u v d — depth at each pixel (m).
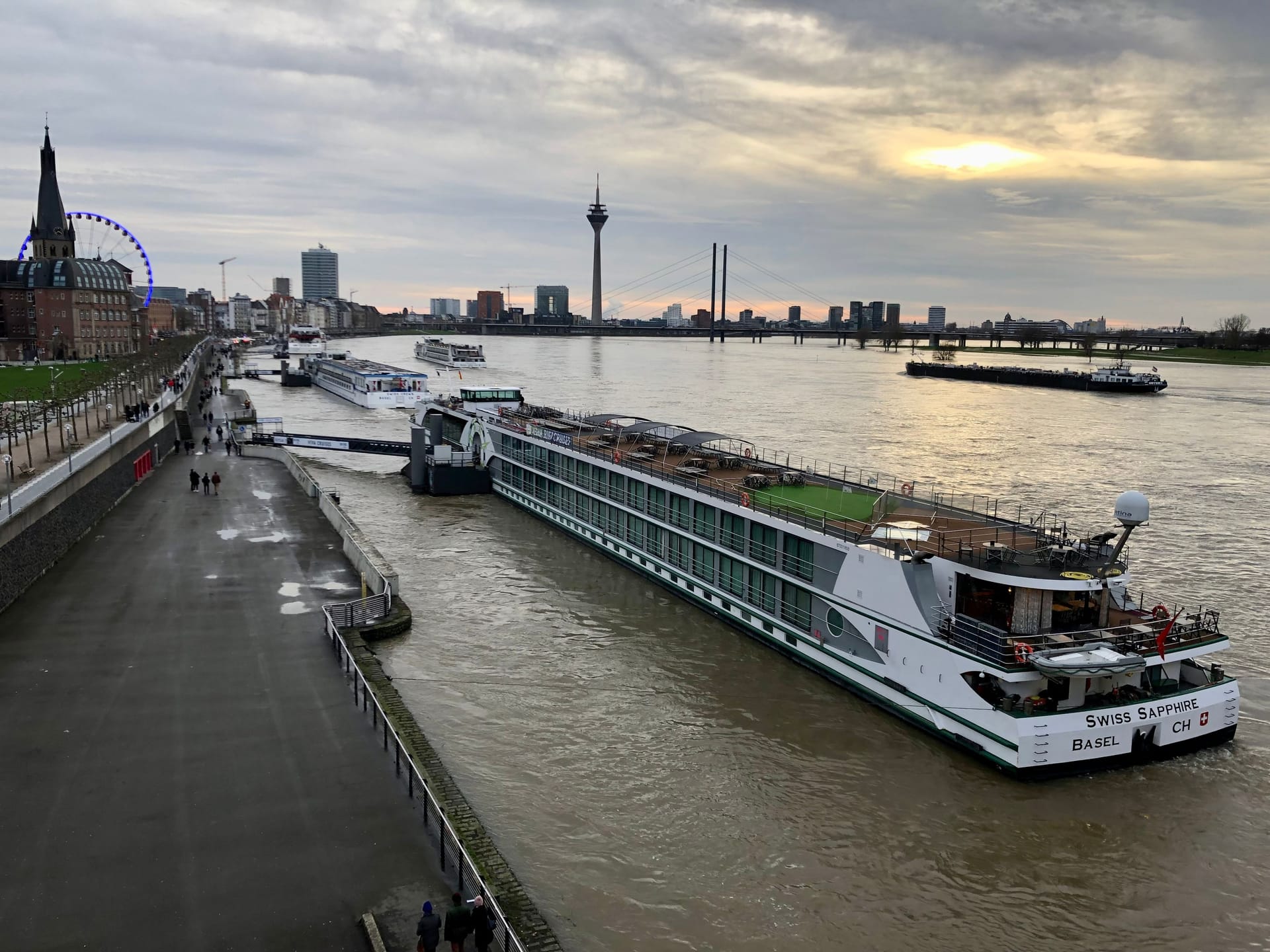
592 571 58.91
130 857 24.53
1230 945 25.44
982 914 26.45
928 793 32.44
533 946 22.69
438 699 38.94
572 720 37.53
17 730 31.55
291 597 46.66
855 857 28.91
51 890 23.08
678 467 57.00
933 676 35.84
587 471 64.50
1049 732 32.66
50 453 70.19
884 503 45.72
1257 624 49.69
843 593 40.53
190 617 43.19
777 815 31.06
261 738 31.42
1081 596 36.94
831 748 35.56
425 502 80.19
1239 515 76.94
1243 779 33.56
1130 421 148.62
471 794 31.69
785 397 184.50
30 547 47.78
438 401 99.00
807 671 42.94
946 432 131.12
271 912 22.53
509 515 75.44
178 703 33.94
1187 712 34.59
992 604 37.25
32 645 39.22
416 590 53.53
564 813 30.84
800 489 51.34
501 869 25.39
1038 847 29.53
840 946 24.98
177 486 76.81
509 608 51.03
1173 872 28.45
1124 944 25.38
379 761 30.14
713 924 25.69
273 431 112.94
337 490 84.88
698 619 49.88
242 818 26.53
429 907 20.98
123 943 21.27
